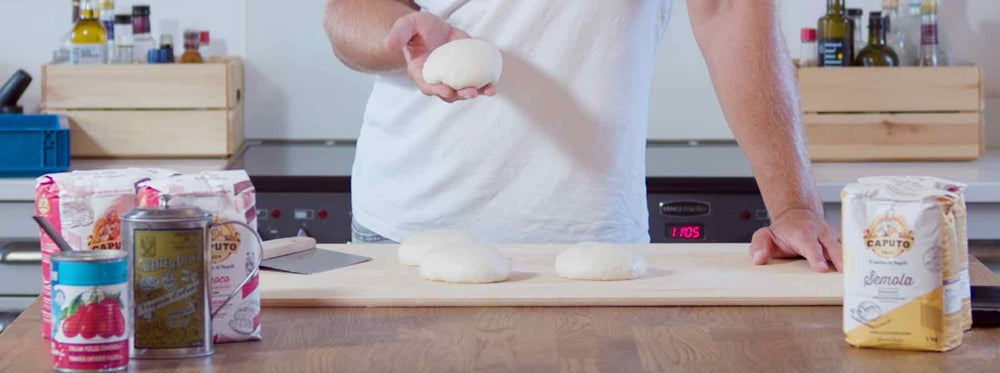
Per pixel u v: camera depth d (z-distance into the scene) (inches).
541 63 61.6
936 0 103.5
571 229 63.9
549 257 55.6
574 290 48.0
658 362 39.0
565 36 61.3
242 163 97.7
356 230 70.6
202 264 39.4
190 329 39.4
